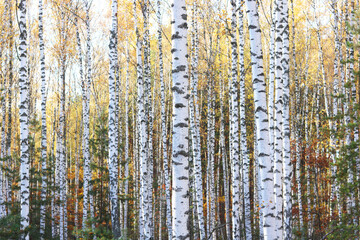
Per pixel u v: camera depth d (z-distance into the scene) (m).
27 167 11.17
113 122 13.73
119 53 23.38
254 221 20.44
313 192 20.84
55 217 21.09
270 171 6.69
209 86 20.39
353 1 14.25
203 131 27.92
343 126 11.59
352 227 10.92
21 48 11.08
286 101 11.60
